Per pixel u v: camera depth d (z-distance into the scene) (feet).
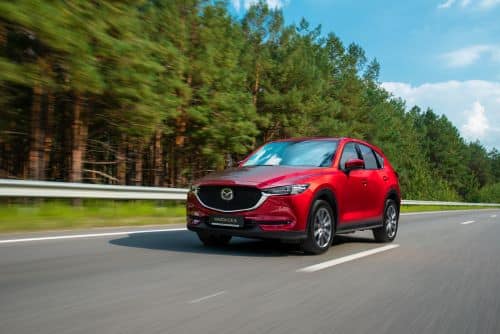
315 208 20.81
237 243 23.89
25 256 18.16
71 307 11.40
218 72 85.51
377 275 16.98
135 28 52.06
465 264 20.29
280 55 115.14
